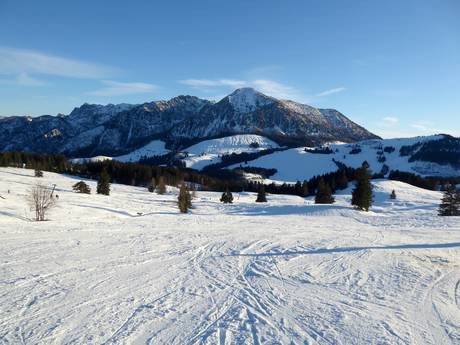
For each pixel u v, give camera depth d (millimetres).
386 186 93750
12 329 7055
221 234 20938
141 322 7457
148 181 109375
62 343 6488
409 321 7652
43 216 29000
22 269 11469
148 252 14781
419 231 24125
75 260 12930
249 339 6688
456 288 10102
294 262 13242
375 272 11789
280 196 91188
